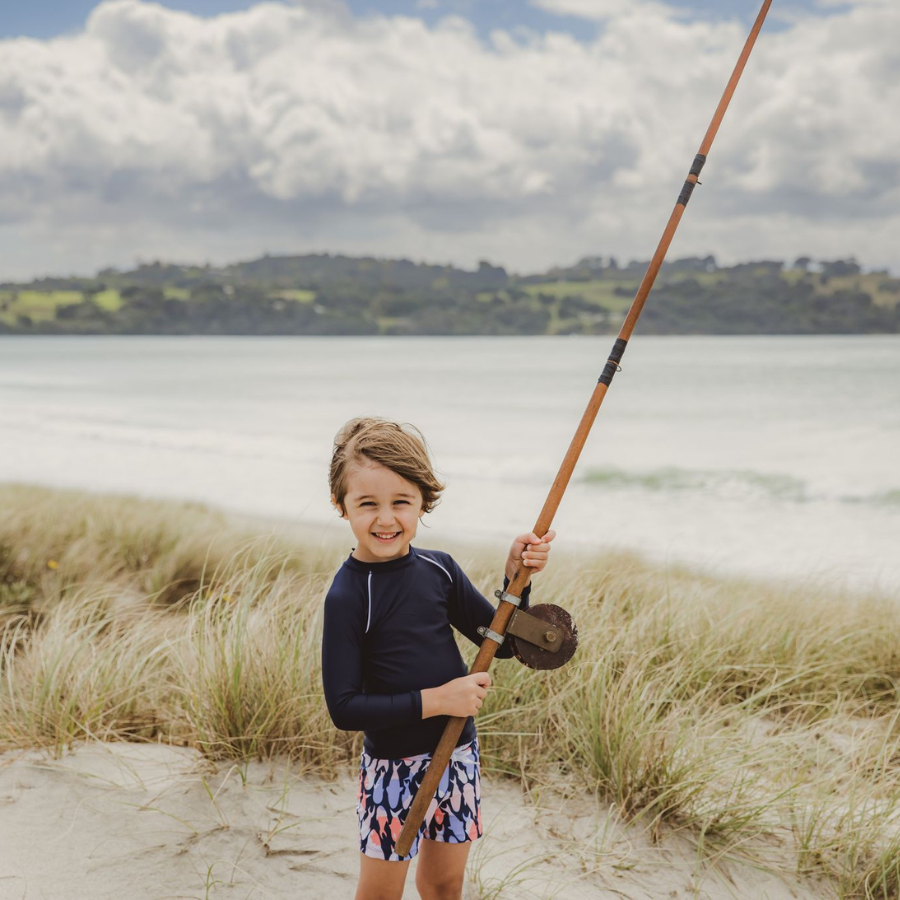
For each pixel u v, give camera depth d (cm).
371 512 180
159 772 292
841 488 1548
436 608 188
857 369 6209
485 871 248
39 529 711
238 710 303
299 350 14300
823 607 504
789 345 14362
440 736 185
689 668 378
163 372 7112
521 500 1469
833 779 297
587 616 395
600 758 299
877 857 264
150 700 346
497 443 2367
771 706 375
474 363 8444
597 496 1526
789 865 265
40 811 264
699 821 278
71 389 5038
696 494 1538
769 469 1783
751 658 402
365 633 183
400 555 188
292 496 1472
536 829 272
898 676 427
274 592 390
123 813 264
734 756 306
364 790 188
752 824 277
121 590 600
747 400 3762
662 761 285
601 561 628
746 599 491
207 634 343
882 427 2622
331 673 179
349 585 183
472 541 912
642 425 2856
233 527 841
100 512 830
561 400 3984
